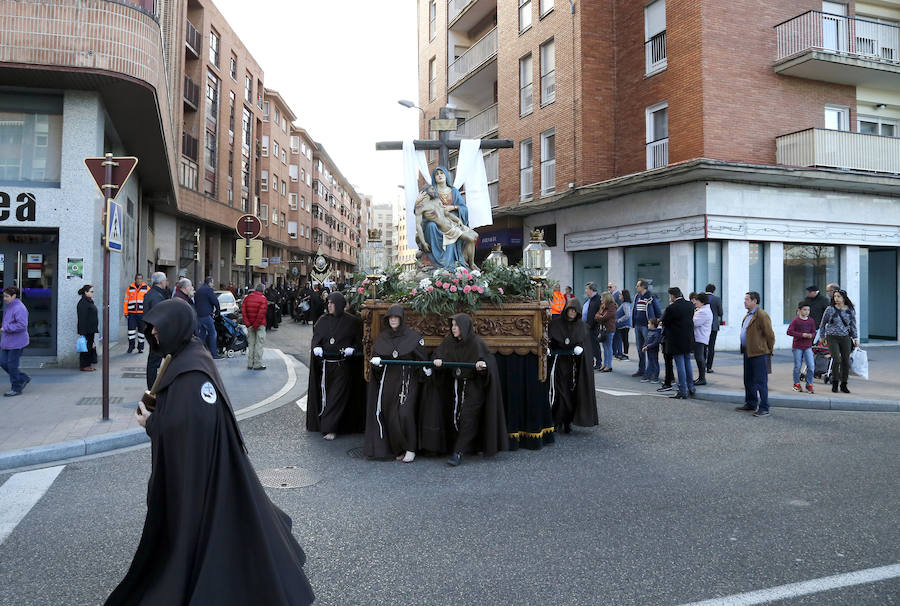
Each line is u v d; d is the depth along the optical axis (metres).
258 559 2.60
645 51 18.27
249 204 40.06
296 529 4.30
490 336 6.69
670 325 10.07
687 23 16.55
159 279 10.37
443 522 4.46
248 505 2.66
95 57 11.16
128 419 7.38
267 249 48.56
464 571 3.64
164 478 2.58
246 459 2.78
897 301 18.88
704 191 15.76
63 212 11.88
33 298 12.05
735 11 16.42
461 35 29.23
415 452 6.27
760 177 15.74
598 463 6.12
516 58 23.16
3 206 11.64
